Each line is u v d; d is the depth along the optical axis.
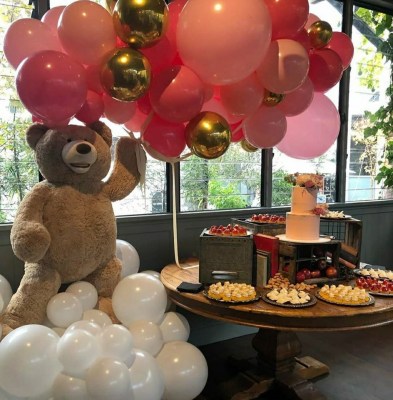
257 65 1.45
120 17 1.32
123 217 2.44
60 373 1.38
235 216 2.91
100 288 1.87
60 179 1.75
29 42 1.54
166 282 1.94
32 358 1.31
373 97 3.84
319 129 2.09
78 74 1.40
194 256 2.72
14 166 2.19
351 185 3.80
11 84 2.15
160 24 1.33
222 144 1.60
